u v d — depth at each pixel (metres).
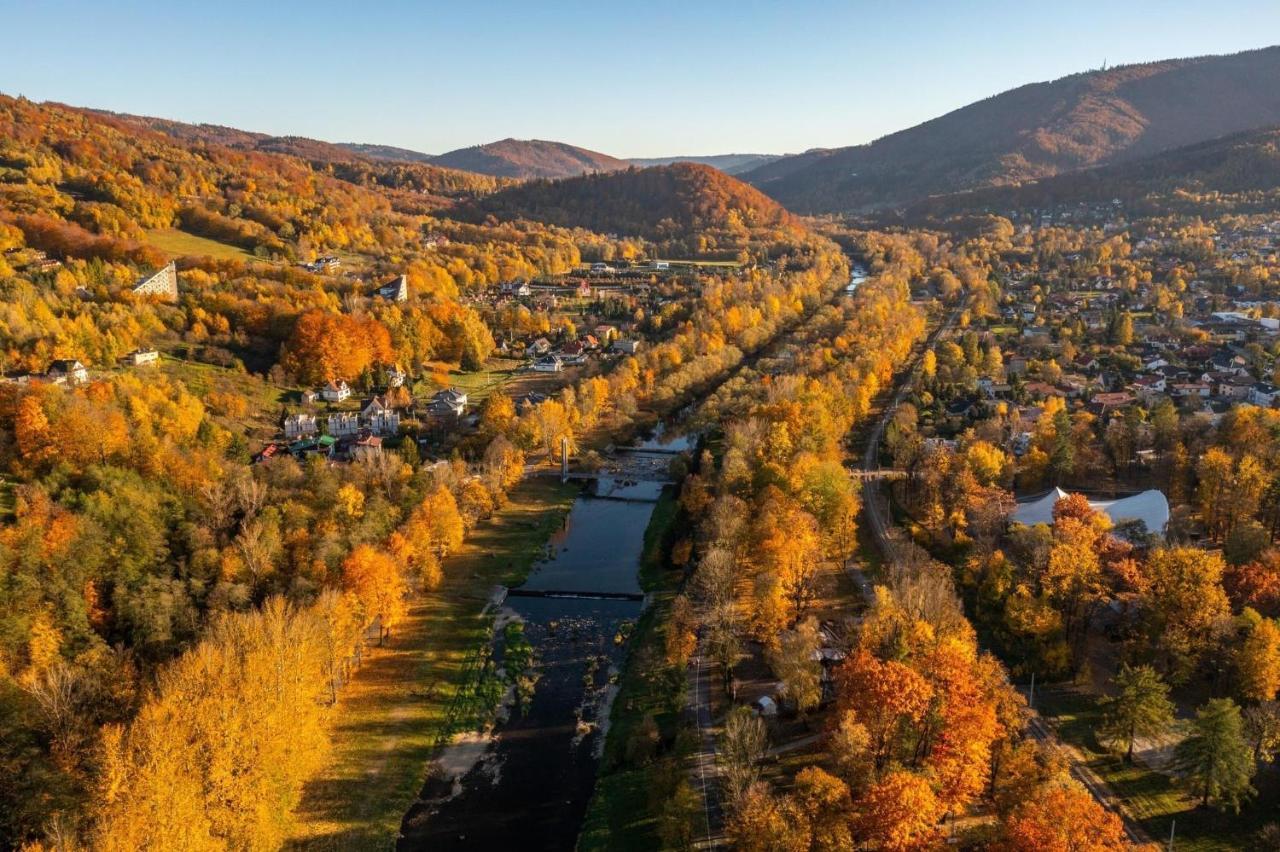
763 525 139.38
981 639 119.06
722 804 88.50
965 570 130.38
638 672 121.44
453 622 138.88
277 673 96.31
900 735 86.62
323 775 101.25
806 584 129.25
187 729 85.75
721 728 105.25
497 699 118.56
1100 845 67.62
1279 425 167.75
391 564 132.12
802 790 81.81
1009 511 152.25
